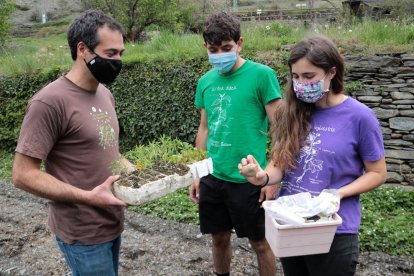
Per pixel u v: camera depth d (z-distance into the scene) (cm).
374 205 528
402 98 595
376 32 691
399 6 1001
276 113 231
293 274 232
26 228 487
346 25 830
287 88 218
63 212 215
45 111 199
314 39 203
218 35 271
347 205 207
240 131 286
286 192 223
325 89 203
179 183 240
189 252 425
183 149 288
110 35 209
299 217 188
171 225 494
